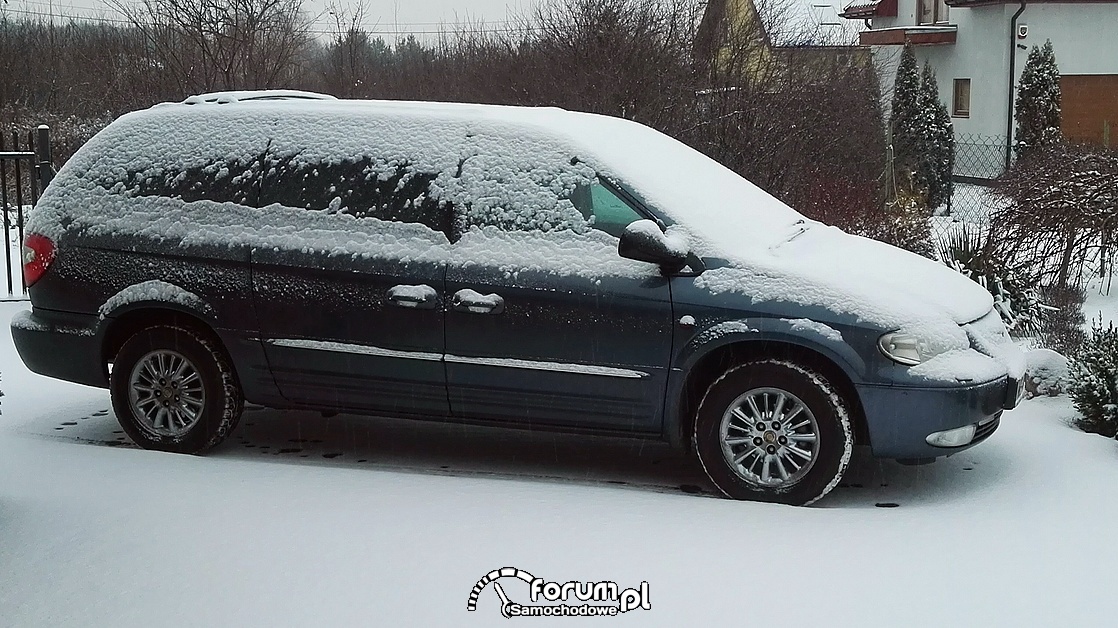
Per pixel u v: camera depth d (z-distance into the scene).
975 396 5.39
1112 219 10.75
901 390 5.36
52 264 6.54
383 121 6.25
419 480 5.71
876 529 5.02
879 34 32.09
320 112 6.37
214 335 6.35
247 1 16.25
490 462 6.45
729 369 5.58
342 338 6.07
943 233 12.48
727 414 5.59
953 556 4.66
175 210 6.38
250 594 4.12
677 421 5.70
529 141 6.02
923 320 5.46
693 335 5.56
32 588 4.13
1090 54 28.62
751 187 6.77
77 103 20.06
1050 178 11.24
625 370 5.69
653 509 5.27
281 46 16.92
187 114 6.57
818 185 12.53
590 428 5.89
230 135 6.42
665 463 6.48
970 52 30.34
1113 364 6.73
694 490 5.94
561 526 4.94
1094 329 7.29
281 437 6.94
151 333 6.36
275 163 6.30
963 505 5.45
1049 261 11.15
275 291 6.14
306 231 6.14
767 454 5.55
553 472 6.25
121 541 4.61
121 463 5.96
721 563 4.52
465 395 5.98
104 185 6.55
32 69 21.58
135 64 17.22
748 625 3.95
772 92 14.13
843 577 4.39
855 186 12.92
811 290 5.48
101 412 7.38
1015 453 6.36
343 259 6.04
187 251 6.29
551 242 5.83
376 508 5.14
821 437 5.43
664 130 13.49
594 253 5.75
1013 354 5.81
